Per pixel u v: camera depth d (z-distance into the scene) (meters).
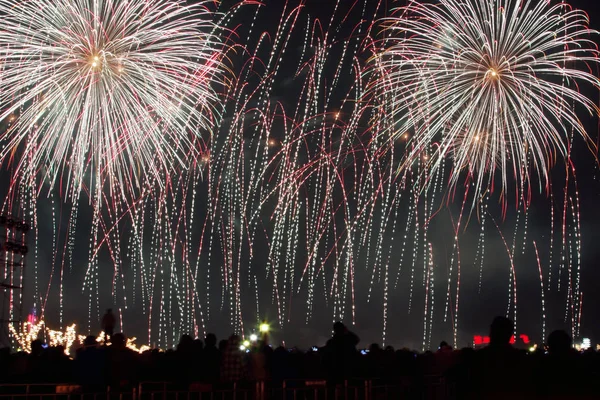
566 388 8.56
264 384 11.52
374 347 15.07
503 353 8.62
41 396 11.13
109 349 12.43
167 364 13.25
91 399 11.19
